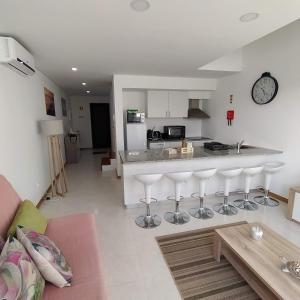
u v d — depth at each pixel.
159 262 2.17
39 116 3.93
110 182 4.79
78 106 9.16
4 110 2.46
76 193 4.15
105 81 5.45
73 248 1.71
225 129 5.03
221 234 2.04
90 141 9.55
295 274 1.51
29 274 1.16
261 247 1.83
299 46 3.15
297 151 3.31
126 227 2.82
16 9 1.82
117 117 4.71
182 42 2.67
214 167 3.53
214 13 1.95
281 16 2.02
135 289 1.83
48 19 2.02
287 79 3.38
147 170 3.25
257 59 3.93
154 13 1.93
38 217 1.91
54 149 4.08
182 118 5.98
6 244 1.26
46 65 3.69
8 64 2.46
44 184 4.03
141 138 4.88
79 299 1.25
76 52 3.01
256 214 3.17
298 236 2.60
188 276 1.99
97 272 1.47
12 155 2.62
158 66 3.87
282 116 3.51
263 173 3.87
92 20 2.05
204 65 3.89
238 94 4.50
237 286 1.88
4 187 1.85
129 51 3.00
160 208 3.36
